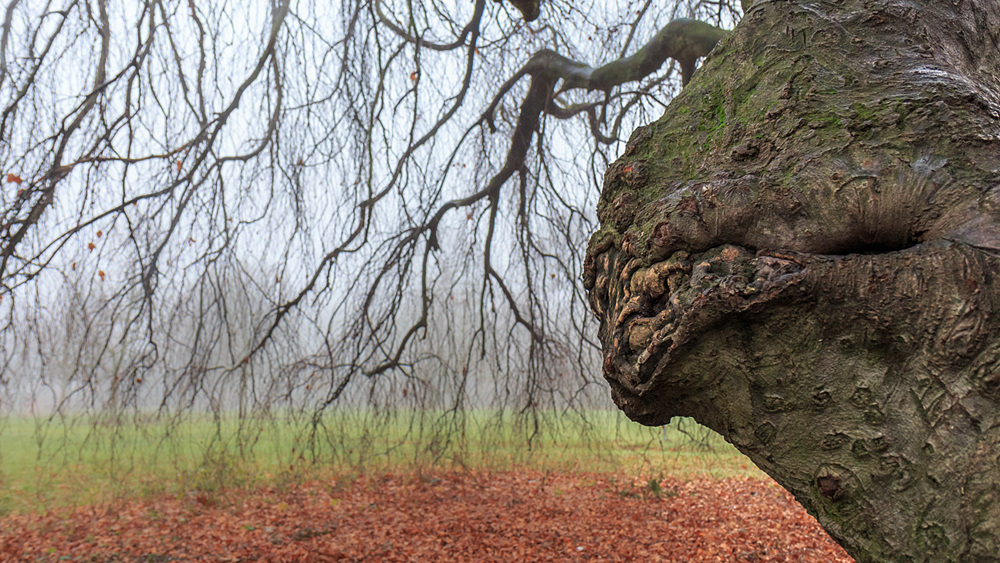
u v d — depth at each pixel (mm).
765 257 1289
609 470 9547
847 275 1187
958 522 1021
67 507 7875
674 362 1390
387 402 6344
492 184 6559
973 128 1209
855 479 1153
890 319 1145
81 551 6258
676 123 1604
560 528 6766
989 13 1571
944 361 1085
